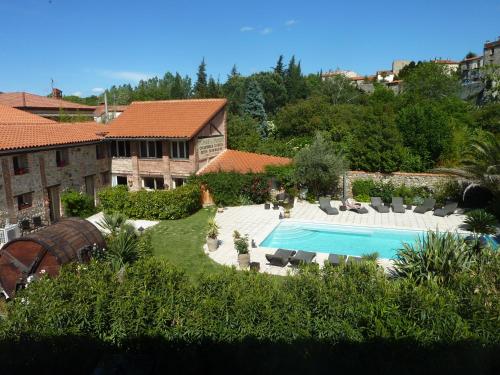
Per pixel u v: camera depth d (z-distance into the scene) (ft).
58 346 22.68
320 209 85.20
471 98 193.06
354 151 96.68
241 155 106.83
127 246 46.91
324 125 145.18
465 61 314.96
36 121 120.16
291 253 53.52
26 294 26.81
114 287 26.96
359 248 63.00
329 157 86.94
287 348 22.99
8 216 68.23
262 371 22.94
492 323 23.45
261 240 64.08
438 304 24.13
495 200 73.20
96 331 23.88
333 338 23.36
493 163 73.05
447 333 22.22
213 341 23.52
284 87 250.78
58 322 23.62
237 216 79.92
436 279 34.37
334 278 29.07
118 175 99.66
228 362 23.63
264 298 24.97
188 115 100.12
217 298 25.62
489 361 22.02
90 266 32.76
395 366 21.76
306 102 159.63
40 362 22.52
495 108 126.93
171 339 23.53
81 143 85.51
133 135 92.02
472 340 21.94
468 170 75.20
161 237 65.57
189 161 93.09
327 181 89.30
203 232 68.13
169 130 92.43
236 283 27.48
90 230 46.93
